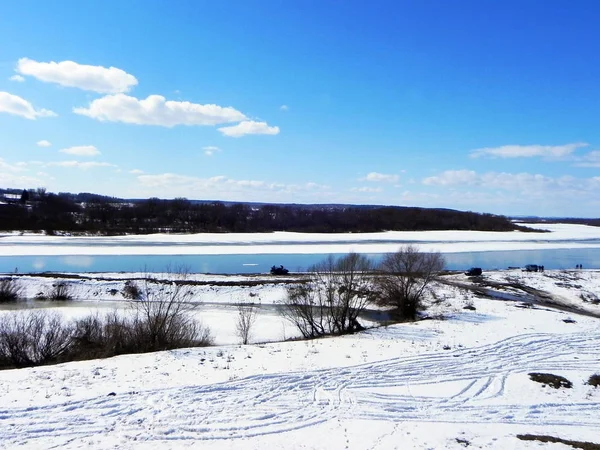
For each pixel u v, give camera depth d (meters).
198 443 11.03
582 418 14.33
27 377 14.63
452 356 19.89
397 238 103.06
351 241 94.12
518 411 14.57
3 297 38.91
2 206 116.81
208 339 26.25
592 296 42.47
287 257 70.56
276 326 31.42
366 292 31.77
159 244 83.75
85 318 29.09
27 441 10.48
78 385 14.03
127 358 17.73
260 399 14.02
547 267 65.94
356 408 13.97
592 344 22.80
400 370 17.73
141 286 42.50
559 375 18.20
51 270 55.19
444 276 51.69
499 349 21.30
